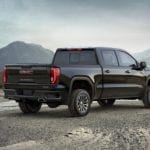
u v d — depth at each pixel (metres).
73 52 14.12
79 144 8.48
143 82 14.96
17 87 12.89
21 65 12.77
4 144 8.52
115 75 13.91
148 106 15.22
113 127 10.49
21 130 10.09
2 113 13.65
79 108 12.62
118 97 14.18
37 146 8.31
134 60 14.92
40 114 13.40
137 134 9.50
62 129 10.22
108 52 14.00
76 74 12.66
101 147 8.20
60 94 12.32
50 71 12.20
